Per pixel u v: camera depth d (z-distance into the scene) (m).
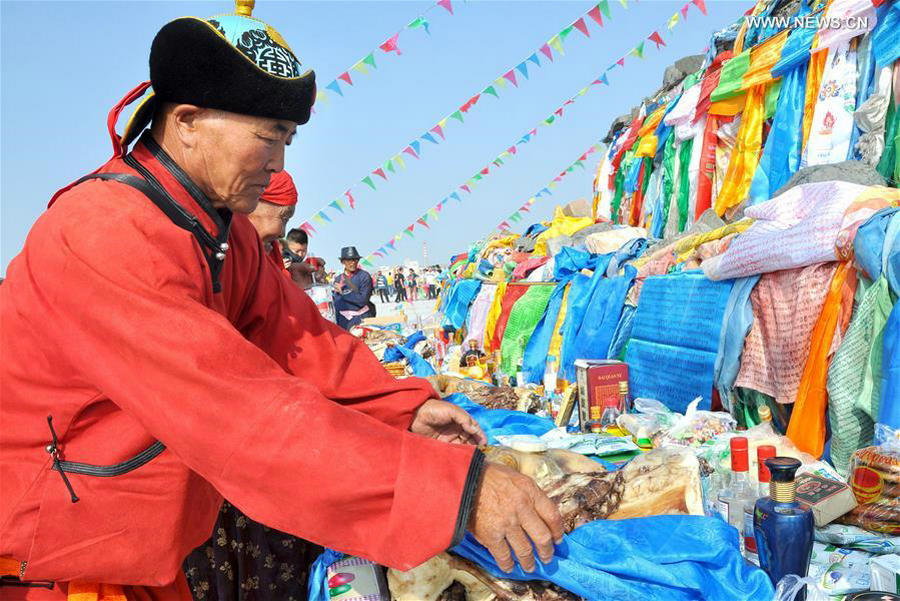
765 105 5.68
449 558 1.85
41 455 1.22
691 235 5.01
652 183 8.12
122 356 1.11
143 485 1.23
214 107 1.23
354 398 1.78
